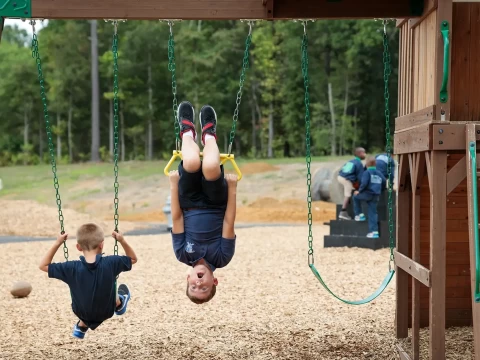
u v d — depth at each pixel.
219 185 5.93
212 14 6.84
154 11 6.78
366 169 14.85
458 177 6.09
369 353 7.15
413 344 6.74
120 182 35.91
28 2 6.71
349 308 9.48
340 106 53.75
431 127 6.09
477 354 5.56
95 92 52.34
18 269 13.53
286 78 54.84
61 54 63.03
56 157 65.69
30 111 70.38
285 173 34.59
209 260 6.11
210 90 56.47
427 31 6.67
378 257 13.91
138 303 10.08
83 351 7.41
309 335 7.96
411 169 6.98
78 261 6.26
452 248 8.37
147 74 61.41
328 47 52.69
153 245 17.00
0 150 71.19
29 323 8.88
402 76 7.57
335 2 6.92
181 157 6.57
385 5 6.85
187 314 9.28
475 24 6.74
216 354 7.18
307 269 12.81
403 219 7.64
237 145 63.47
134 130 62.75
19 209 23.38
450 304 8.38
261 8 6.86
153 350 7.39
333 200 29.02
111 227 22.56
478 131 5.93
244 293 10.69
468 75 6.76
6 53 70.31
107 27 61.34
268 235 19.02
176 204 6.13
